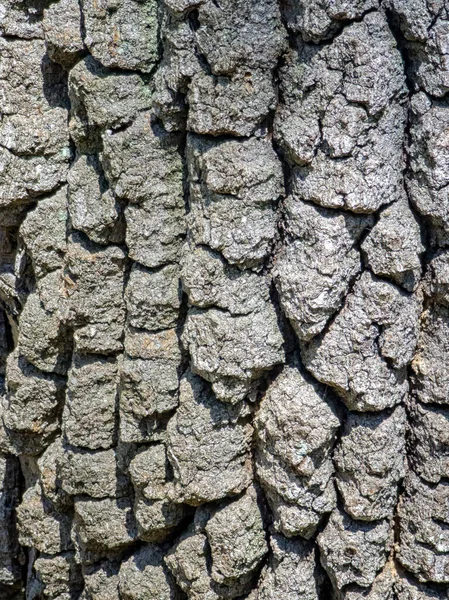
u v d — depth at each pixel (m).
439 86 0.65
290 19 0.66
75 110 0.72
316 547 0.71
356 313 0.67
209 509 0.72
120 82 0.70
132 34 0.69
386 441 0.69
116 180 0.71
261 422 0.70
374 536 0.70
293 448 0.69
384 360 0.68
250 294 0.69
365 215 0.67
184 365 0.72
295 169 0.68
